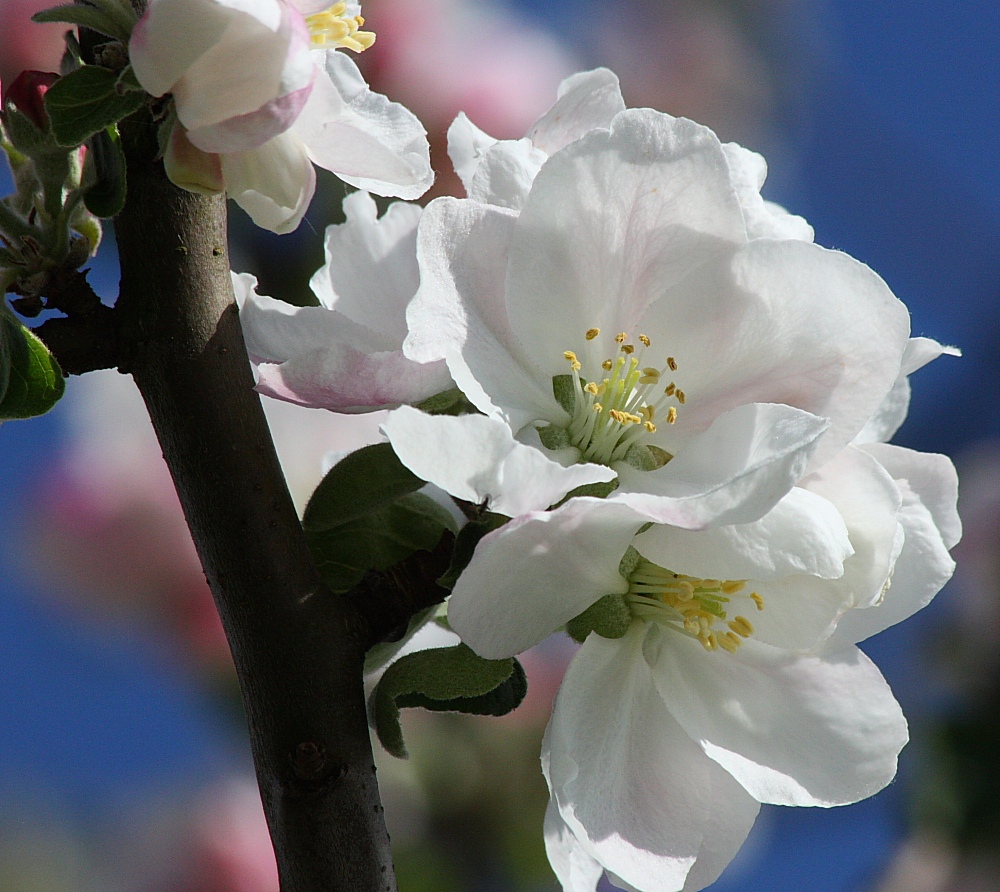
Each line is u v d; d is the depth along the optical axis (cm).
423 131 81
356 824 80
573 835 81
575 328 81
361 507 80
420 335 80
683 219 81
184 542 92
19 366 79
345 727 80
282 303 81
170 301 80
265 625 80
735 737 81
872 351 81
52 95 79
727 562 80
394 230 83
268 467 80
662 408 81
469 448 79
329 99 79
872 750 81
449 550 81
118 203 79
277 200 79
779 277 81
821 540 79
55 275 80
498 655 80
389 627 80
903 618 81
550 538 79
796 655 81
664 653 81
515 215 81
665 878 81
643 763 81
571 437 81
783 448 80
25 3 92
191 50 78
